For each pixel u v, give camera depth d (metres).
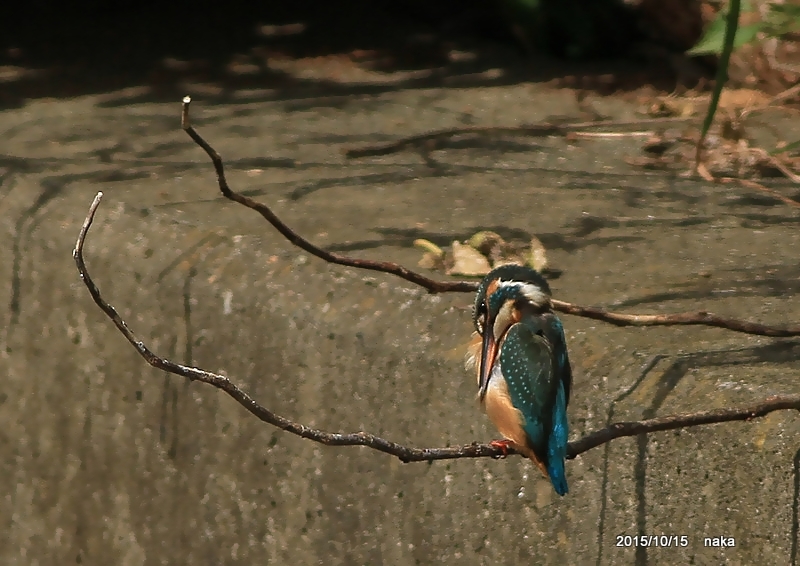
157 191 8.19
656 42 12.82
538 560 5.38
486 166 9.28
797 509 4.44
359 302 6.30
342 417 6.23
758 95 11.02
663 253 6.95
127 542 7.48
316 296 6.45
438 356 5.82
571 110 11.06
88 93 12.14
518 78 12.47
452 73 12.88
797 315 5.73
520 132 10.31
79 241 4.06
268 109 11.36
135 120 10.86
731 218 7.75
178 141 9.98
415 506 5.91
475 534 5.65
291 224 7.50
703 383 4.94
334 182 8.70
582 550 5.18
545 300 4.82
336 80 12.69
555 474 4.40
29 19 15.86
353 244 7.05
